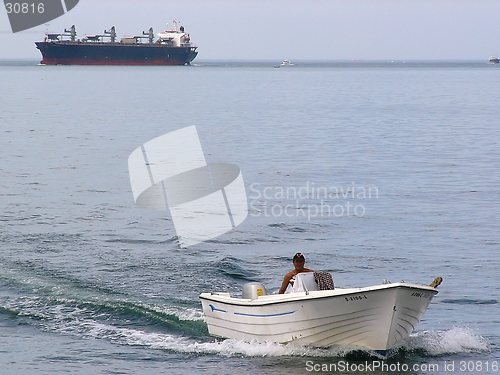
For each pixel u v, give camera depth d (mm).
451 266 43125
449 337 31875
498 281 40188
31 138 110688
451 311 35500
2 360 29531
